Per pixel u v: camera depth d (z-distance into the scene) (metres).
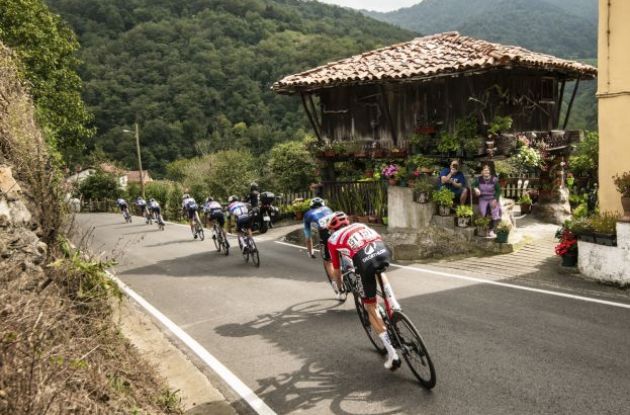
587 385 4.23
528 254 9.49
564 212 12.87
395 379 4.66
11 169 5.45
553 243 10.21
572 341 5.21
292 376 4.92
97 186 43.03
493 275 8.34
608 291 6.95
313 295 7.88
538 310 6.31
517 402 4.04
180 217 29.22
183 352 5.82
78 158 21.52
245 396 4.59
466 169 11.43
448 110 11.92
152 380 4.61
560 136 12.66
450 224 10.76
